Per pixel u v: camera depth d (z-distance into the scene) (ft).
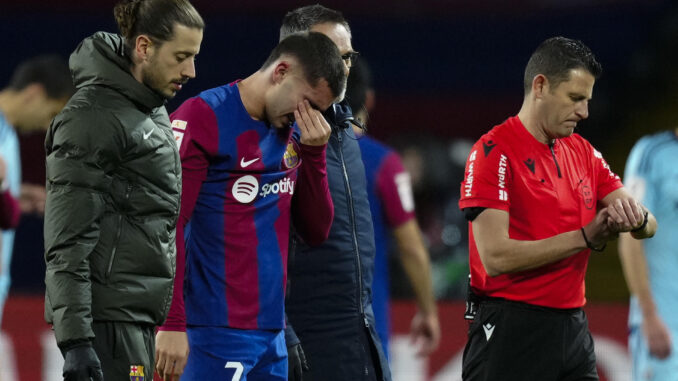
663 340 59.21
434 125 135.85
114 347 35.94
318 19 45.83
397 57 137.18
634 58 134.00
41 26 131.54
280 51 40.34
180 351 39.22
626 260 59.67
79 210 34.71
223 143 40.11
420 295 58.49
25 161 123.95
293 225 45.29
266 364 42.11
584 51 43.21
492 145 43.88
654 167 60.08
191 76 37.04
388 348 54.24
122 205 36.04
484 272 44.83
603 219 41.32
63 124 35.22
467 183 43.93
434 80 136.87
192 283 40.83
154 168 36.42
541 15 136.15
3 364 72.79
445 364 74.43
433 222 98.48
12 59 131.03
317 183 42.88
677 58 130.93
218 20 133.59
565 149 45.27
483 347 44.88
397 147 103.30
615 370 74.23
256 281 40.96
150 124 36.42
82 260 34.73
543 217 43.78
